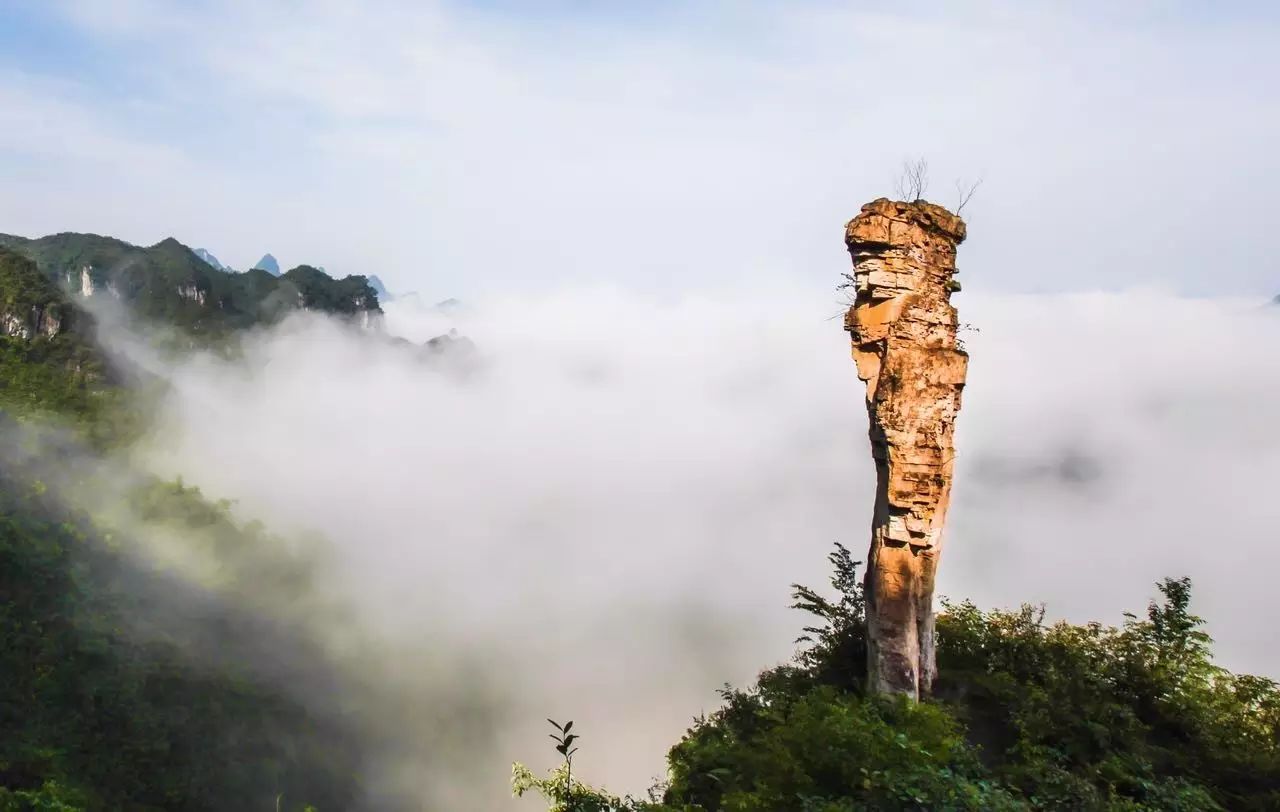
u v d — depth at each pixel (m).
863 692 13.34
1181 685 13.77
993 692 13.31
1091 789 10.11
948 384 13.26
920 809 9.06
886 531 13.26
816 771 10.21
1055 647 14.59
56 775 40.69
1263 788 11.35
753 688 18.14
